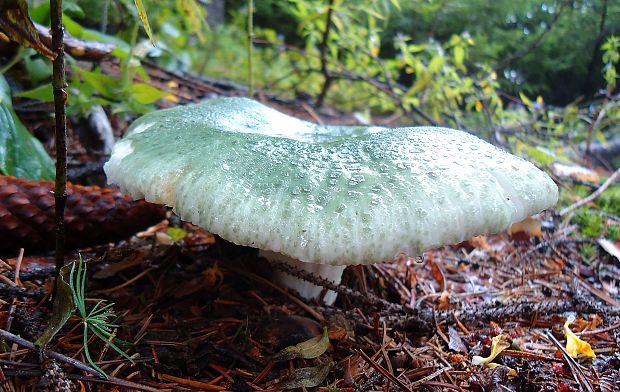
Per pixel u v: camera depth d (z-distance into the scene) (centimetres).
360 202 9
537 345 13
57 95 9
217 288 13
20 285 12
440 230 10
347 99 38
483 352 12
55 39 9
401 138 11
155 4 28
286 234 9
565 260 19
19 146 15
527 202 10
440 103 31
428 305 15
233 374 11
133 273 13
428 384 11
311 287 13
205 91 31
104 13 23
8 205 12
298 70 34
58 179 10
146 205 14
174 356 11
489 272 18
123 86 18
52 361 9
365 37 31
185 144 11
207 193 10
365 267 15
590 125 31
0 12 7
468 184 10
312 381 10
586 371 12
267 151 11
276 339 11
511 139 30
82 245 14
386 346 12
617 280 18
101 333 11
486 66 30
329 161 10
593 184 27
